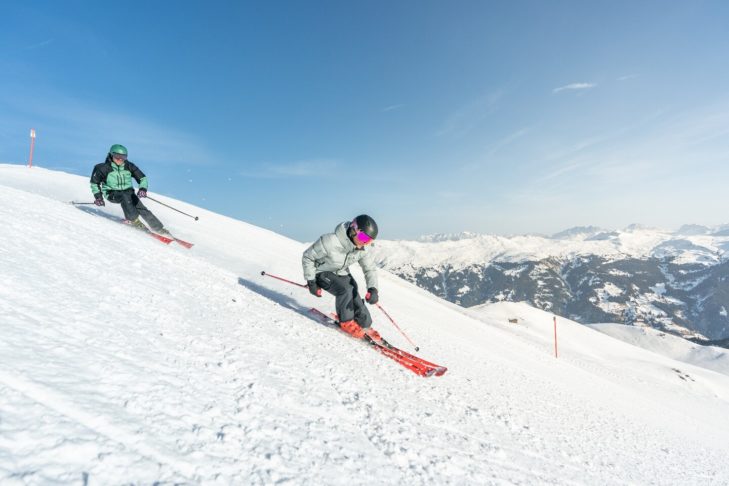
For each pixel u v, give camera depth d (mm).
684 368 48406
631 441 6660
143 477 1444
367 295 5613
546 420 5551
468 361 7879
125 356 2260
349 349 4859
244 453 1871
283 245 18844
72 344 2127
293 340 4145
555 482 3350
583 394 9984
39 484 1201
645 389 21625
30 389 1605
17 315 2172
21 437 1348
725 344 156125
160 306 3424
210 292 4746
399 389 4078
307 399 2822
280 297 7258
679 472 5793
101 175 8672
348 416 2857
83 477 1317
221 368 2697
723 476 6602
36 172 14844
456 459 2912
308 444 2221
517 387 7238
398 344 7133
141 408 1841
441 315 17078
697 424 14195
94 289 3152
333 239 5523
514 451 3688
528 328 51594
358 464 2248
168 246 7973
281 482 1769
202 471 1616
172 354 2578
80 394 1726
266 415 2338
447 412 4004
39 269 3057
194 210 19484
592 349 48719
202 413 2045
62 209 6547
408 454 2648
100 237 5367
